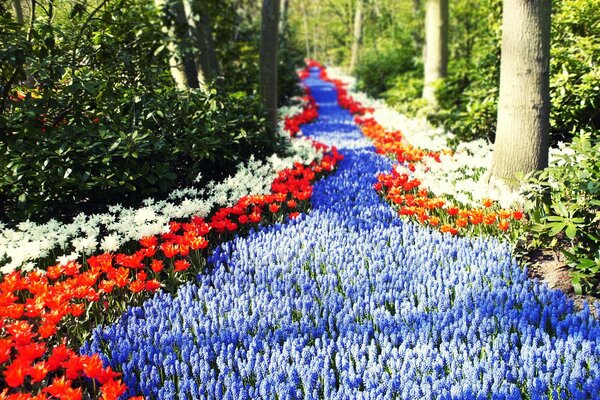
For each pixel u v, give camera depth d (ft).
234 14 38.99
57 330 9.77
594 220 11.53
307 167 23.15
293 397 8.11
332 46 170.09
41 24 15.58
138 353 9.00
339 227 14.85
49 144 14.48
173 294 11.83
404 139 29.60
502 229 13.35
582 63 20.59
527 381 8.00
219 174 19.98
